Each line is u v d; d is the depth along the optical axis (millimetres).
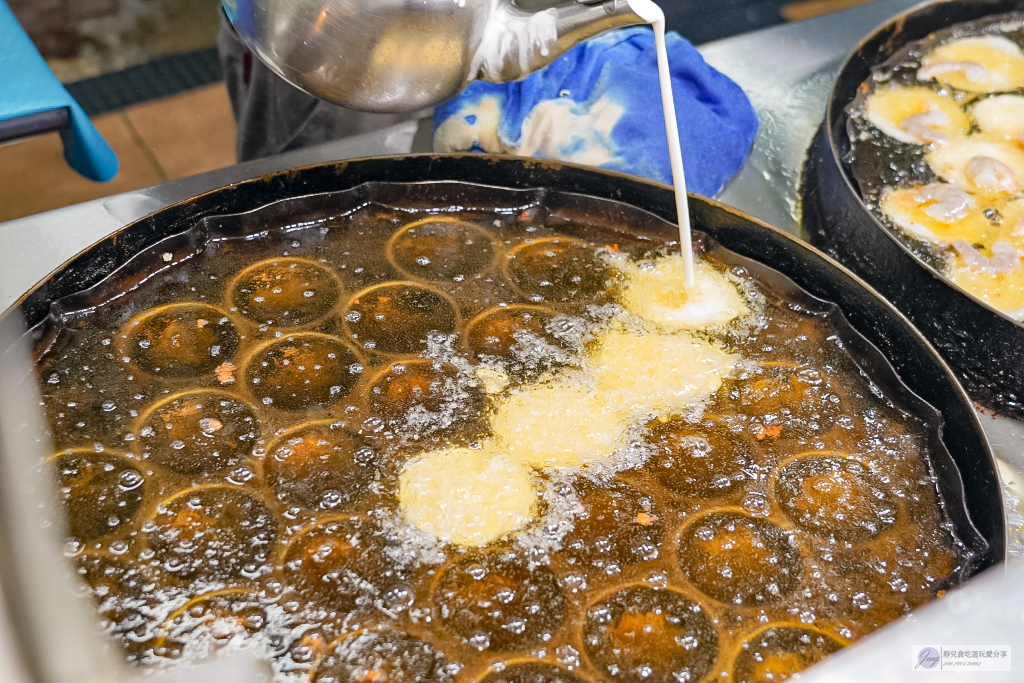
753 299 781
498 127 868
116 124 1502
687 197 792
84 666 350
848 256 810
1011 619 517
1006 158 923
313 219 809
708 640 618
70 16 1479
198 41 1583
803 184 886
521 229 822
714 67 977
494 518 659
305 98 1056
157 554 633
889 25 1001
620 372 737
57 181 1420
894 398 728
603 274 794
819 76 988
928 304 759
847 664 490
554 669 605
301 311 756
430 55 661
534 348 748
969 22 1059
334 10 636
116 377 709
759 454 697
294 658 600
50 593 372
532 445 695
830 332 764
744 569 646
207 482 665
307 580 628
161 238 765
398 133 893
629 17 697
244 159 1156
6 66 840
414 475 675
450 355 741
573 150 855
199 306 751
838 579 643
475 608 624
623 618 625
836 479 686
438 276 786
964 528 659
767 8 1312
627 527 660
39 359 711
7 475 443
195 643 602
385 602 623
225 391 710
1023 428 734
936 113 953
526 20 682
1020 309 803
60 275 717
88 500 651
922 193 882
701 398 726
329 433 694
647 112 858
